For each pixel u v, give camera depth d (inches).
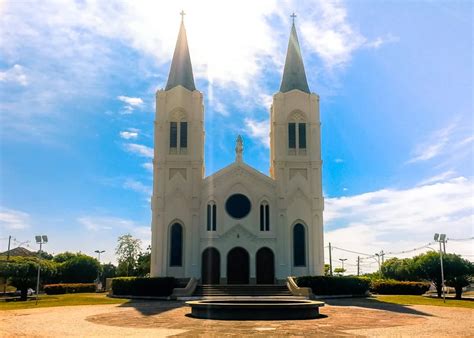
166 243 2208.4
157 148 2290.8
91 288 3011.8
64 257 4505.4
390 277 3870.6
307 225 2241.6
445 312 1326.3
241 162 2294.5
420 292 2474.2
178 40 2500.0
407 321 1077.8
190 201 2244.1
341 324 994.7
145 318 1131.9
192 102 2352.4
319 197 2260.1
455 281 2272.4
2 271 2145.7
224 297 1833.2
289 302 1172.5
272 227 2241.6
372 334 853.8
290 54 2486.5
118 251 3686.0
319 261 2206.0
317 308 1155.9
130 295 1963.6
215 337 808.9
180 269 2197.3
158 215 2228.1
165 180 2267.5
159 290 1915.6
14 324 1025.5
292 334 839.1
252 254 2203.5
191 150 2298.2
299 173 2290.8
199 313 1146.0
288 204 2256.4
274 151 2338.8
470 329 943.0
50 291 2765.7
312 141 2316.7
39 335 850.1
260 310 1066.1
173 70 2445.9
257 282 2190.0
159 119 2325.3
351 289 2004.2
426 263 2332.7
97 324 1021.2
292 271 2203.5
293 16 2564.0
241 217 2250.2
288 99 2364.7
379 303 1662.2
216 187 2273.6
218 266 2201.0
